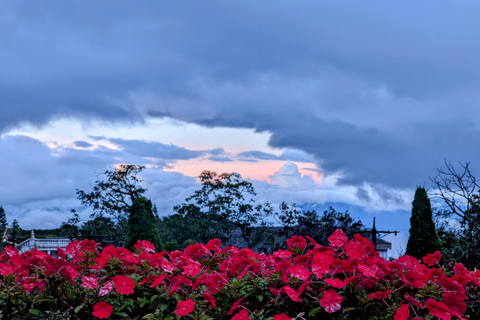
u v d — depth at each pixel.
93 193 25.14
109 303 3.55
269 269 4.04
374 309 3.38
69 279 3.60
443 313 3.21
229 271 3.84
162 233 25.00
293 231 15.92
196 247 4.33
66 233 25.62
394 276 3.56
